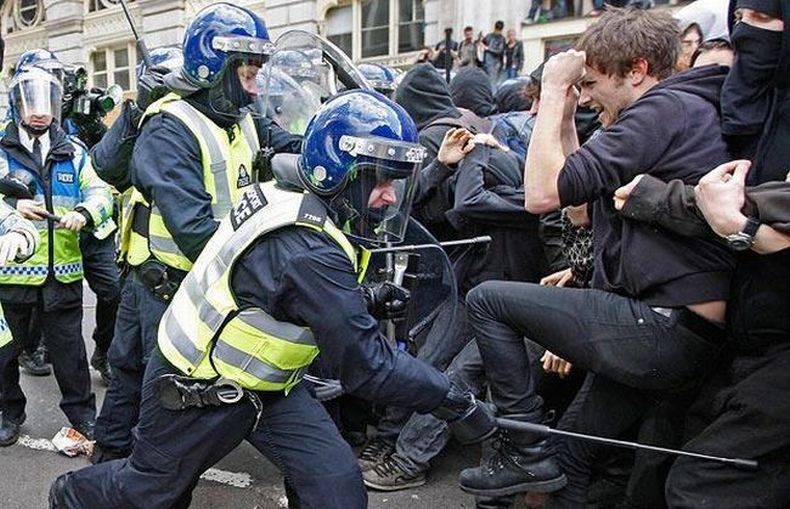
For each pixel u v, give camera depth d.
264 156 2.24
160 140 2.04
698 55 2.11
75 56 16.42
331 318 1.46
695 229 1.51
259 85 2.21
